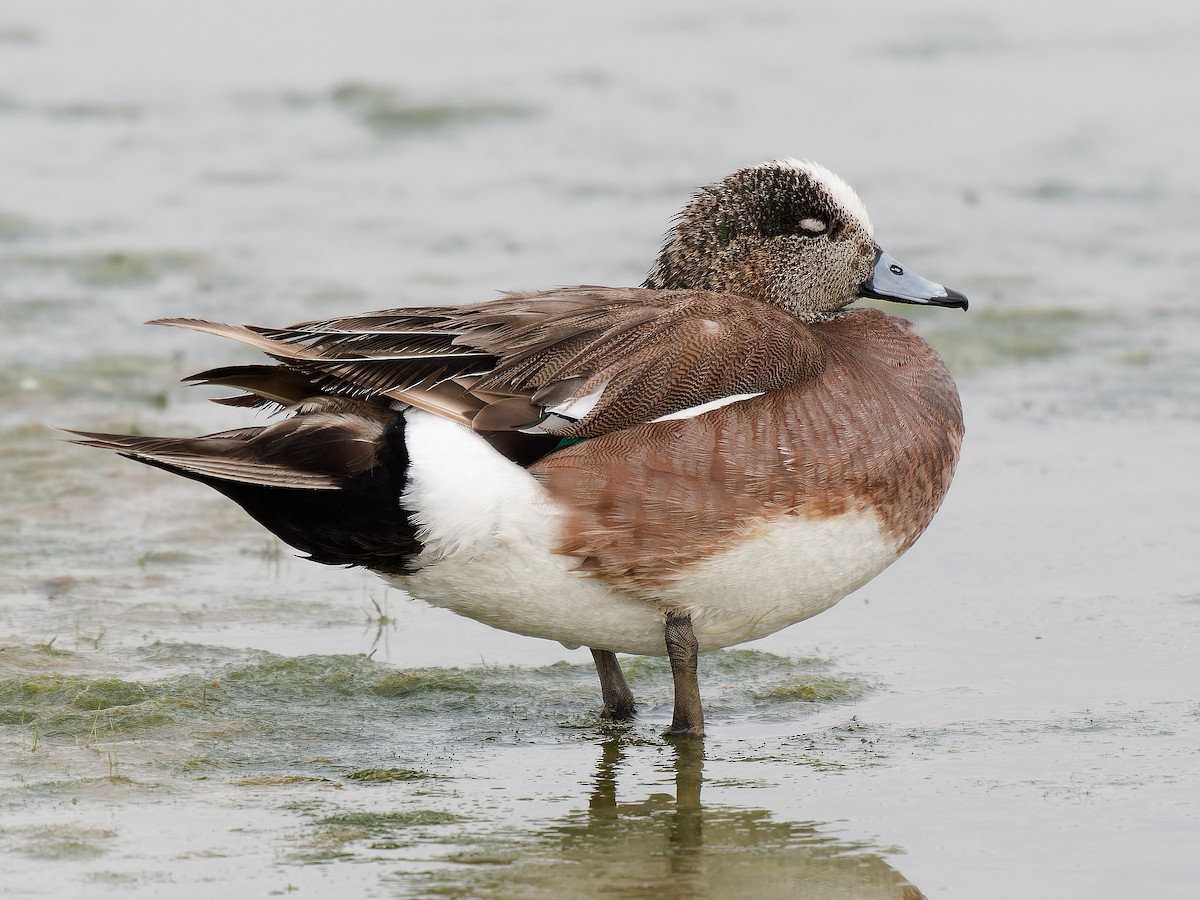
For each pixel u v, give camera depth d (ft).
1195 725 33.50
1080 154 90.33
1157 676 36.32
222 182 88.79
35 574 42.73
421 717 34.94
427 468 30.45
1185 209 81.97
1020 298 69.31
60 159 92.48
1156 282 71.56
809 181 37.45
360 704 35.47
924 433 33.60
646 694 36.81
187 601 41.32
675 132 95.35
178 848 27.84
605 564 31.14
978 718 34.32
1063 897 26.11
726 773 31.76
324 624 40.22
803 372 32.50
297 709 34.99
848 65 107.34
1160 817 29.04
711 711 35.32
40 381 59.16
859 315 37.37
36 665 36.68
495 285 70.54
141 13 122.21
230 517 47.88
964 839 28.40
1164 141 91.71
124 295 70.28
